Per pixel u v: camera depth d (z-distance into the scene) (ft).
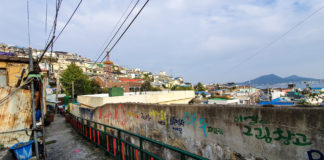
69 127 36.99
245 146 7.88
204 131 9.74
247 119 7.84
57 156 18.22
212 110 9.34
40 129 15.76
